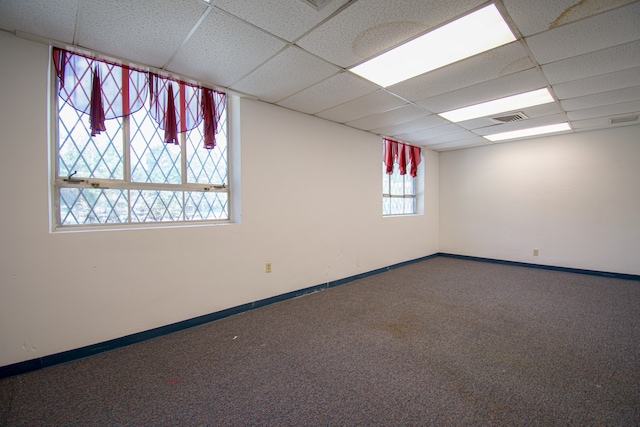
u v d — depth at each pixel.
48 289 2.18
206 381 2.02
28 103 2.10
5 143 2.02
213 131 3.05
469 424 1.62
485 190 5.99
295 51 2.29
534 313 3.23
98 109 2.38
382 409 1.74
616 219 4.67
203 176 3.12
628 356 2.32
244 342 2.58
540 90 3.08
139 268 2.57
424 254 6.24
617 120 4.20
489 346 2.50
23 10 1.77
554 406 1.76
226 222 3.29
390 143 5.37
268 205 3.48
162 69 2.58
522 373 2.10
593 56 2.38
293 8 1.78
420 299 3.72
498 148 5.79
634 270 4.56
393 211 5.75
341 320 3.06
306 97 3.27
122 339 2.49
